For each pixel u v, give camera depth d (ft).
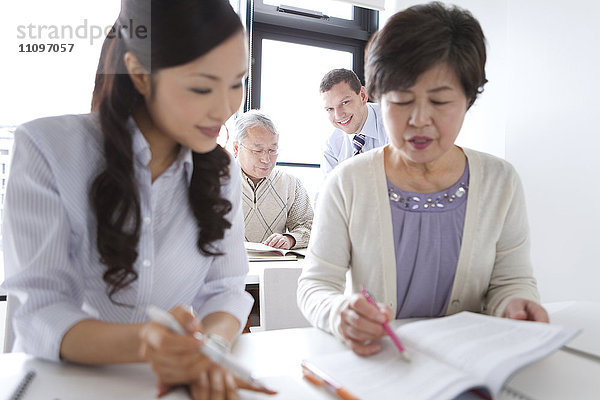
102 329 2.04
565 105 6.82
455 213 3.08
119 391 1.93
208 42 2.08
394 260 3.07
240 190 3.01
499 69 8.20
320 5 9.86
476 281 3.14
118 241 2.31
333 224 3.16
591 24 6.46
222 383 1.87
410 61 2.58
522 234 3.21
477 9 8.51
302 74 9.79
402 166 3.15
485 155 3.26
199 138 2.31
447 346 2.25
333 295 2.79
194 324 1.85
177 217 2.64
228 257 2.89
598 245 6.39
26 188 2.23
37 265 2.20
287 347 2.54
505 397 1.98
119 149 2.32
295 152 9.84
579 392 2.01
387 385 1.95
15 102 6.56
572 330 2.22
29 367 2.14
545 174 7.12
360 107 7.99
